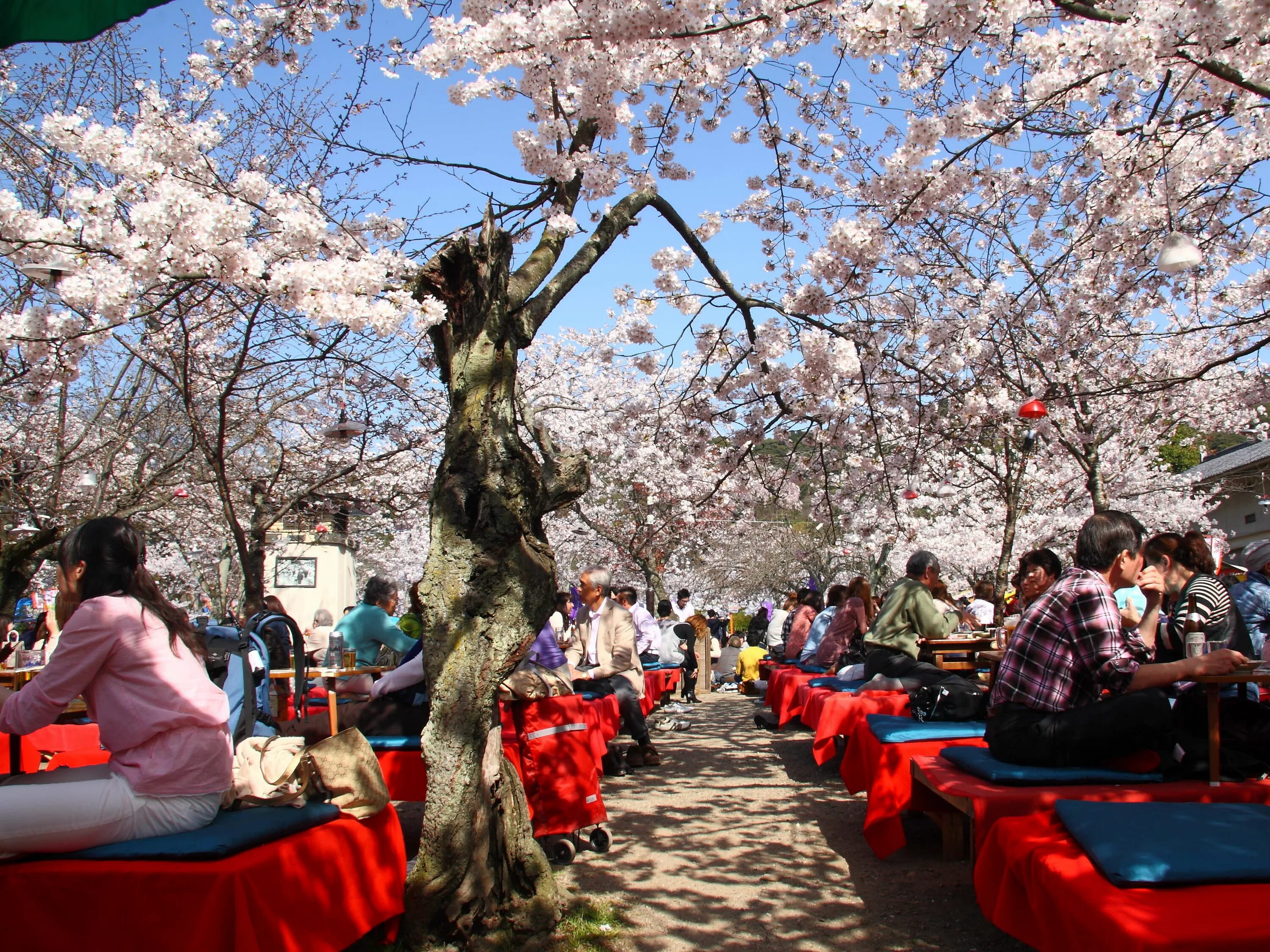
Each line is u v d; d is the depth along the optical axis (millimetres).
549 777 4828
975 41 4770
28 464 9109
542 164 4891
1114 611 3902
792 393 7023
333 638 6344
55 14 3109
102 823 2832
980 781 3836
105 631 2973
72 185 6781
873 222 5137
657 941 3674
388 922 3639
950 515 18500
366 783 3523
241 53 5949
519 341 4234
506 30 4383
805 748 8805
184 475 10664
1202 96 5074
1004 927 3000
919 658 7051
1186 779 3662
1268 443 20141
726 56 5383
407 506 11453
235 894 2676
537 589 3900
